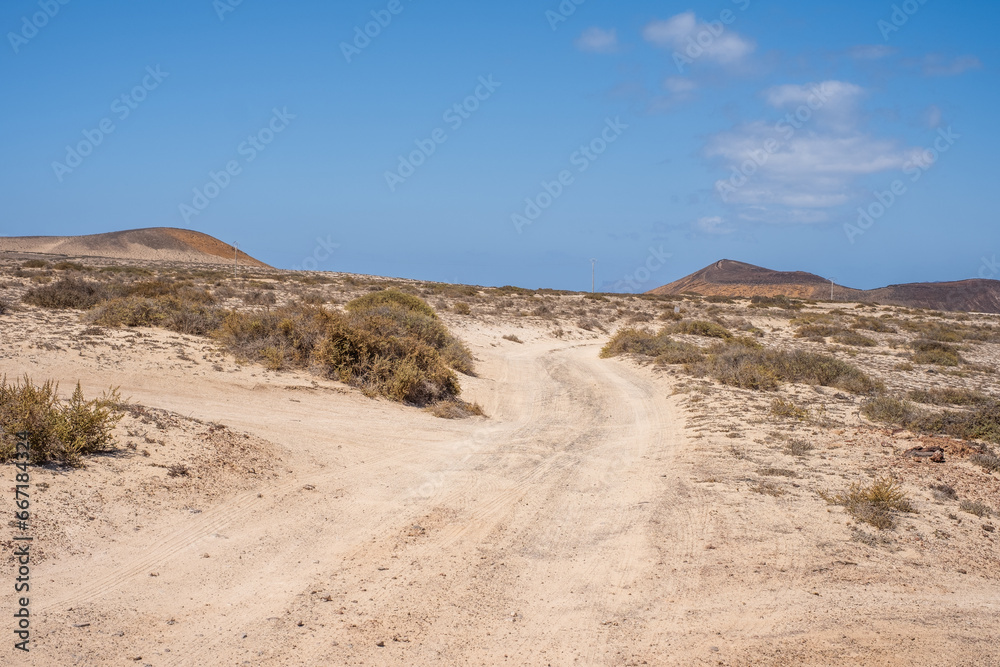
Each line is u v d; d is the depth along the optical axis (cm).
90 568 716
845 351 4350
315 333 2269
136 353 1903
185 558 779
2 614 603
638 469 1400
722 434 1673
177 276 6438
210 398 1675
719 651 661
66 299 2734
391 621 687
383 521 988
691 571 843
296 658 603
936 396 2481
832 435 1659
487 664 623
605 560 884
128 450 1040
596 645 666
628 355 3600
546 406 2359
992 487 1266
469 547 909
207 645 611
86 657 563
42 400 966
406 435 1631
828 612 746
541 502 1136
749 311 7162
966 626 734
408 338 2427
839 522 1034
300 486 1097
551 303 6844
